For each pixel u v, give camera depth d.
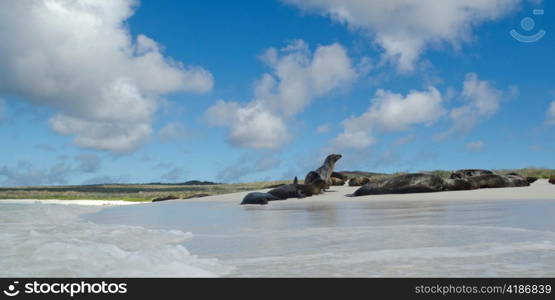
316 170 21.19
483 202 11.66
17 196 27.41
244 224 7.77
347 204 13.12
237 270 3.61
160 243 5.41
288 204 14.42
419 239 5.08
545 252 4.12
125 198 25.48
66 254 3.76
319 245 4.88
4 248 4.23
